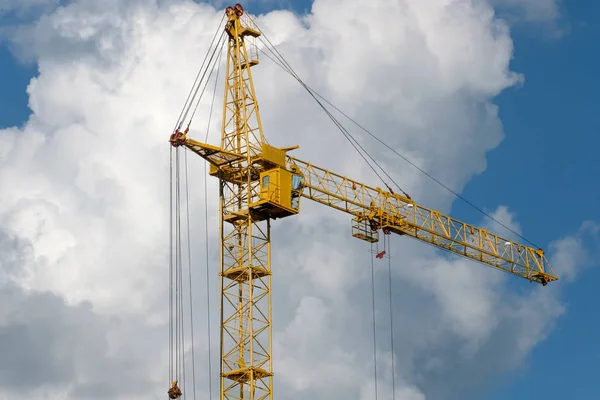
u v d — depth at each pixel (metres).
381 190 199.75
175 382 172.88
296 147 180.75
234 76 184.75
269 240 178.12
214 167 180.88
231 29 186.62
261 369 172.12
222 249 177.88
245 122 181.12
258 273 176.00
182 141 176.38
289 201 178.38
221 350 174.38
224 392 173.38
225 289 176.50
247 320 175.12
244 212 177.62
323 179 190.88
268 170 178.75
